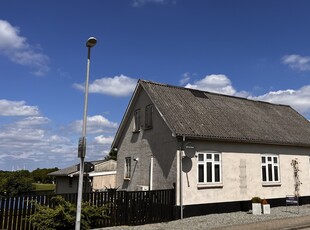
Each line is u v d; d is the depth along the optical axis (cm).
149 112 1850
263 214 1552
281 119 2234
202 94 2088
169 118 1603
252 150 1805
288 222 1310
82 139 1048
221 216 1495
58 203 1162
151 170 1738
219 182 1636
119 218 1302
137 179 1883
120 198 1319
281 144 1892
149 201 1395
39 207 1098
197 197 1542
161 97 1802
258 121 2027
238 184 1703
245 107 2173
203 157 1606
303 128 2244
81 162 1035
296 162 1992
